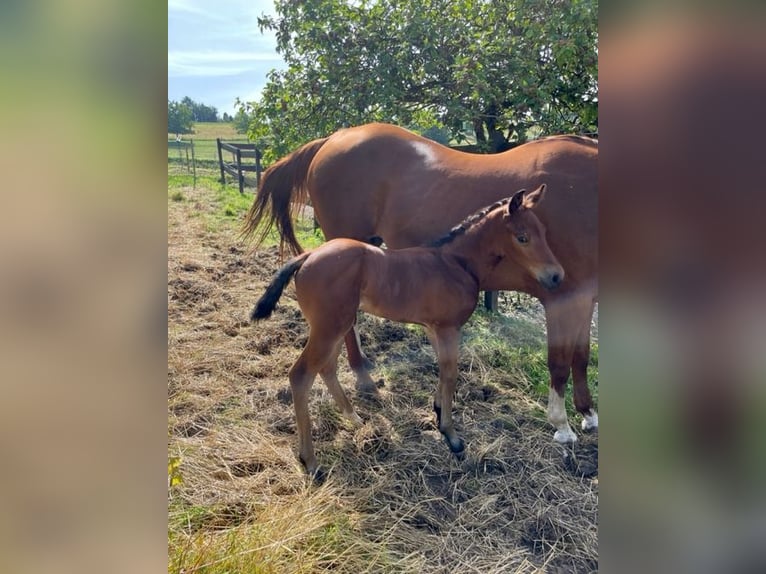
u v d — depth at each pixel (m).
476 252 2.12
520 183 2.21
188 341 2.40
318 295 2.00
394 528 1.84
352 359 2.53
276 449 2.08
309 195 2.86
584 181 2.07
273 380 2.35
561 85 2.34
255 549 1.57
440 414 2.20
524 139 2.59
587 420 2.25
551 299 2.14
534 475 2.06
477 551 1.78
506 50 2.31
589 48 2.15
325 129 2.70
